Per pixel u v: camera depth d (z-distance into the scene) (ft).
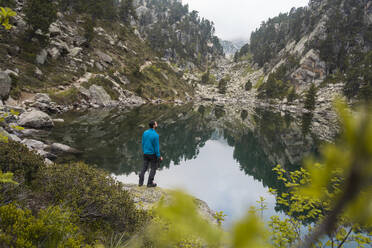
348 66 329.93
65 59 141.69
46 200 12.48
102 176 16.30
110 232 12.60
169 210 1.41
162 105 187.21
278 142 78.28
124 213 13.41
